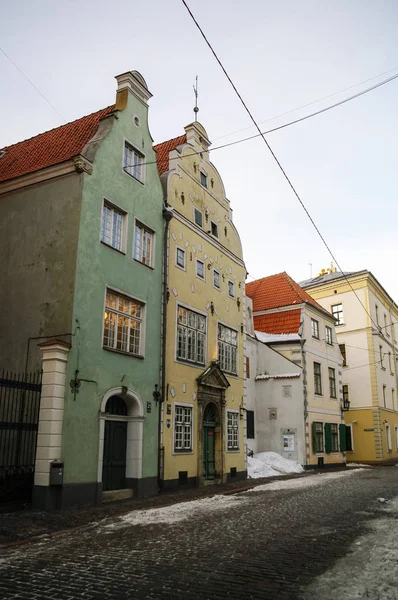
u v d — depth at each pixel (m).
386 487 18.83
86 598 5.97
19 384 13.15
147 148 19.23
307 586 6.36
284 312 33.62
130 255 17.45
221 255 24.45
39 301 15.15
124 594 6.12
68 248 15.09
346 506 13.51
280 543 8.85
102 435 15.02
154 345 18.22
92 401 14.76
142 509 13.70
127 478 16.58
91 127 18.73
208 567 7.32
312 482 21.64
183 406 19.58
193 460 19.81
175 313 19.81
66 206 15.55
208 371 21.30
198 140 23.72
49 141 19.72
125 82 18.58
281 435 30.39
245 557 7.89
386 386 44.56
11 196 16.80
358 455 40.88
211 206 24.09
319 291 45.81
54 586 6.46
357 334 42.72
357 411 41.66
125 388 16.25
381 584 6.41
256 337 32.53
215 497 16.50
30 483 13.20
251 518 11.74
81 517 12.22
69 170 15.73
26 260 15.81
